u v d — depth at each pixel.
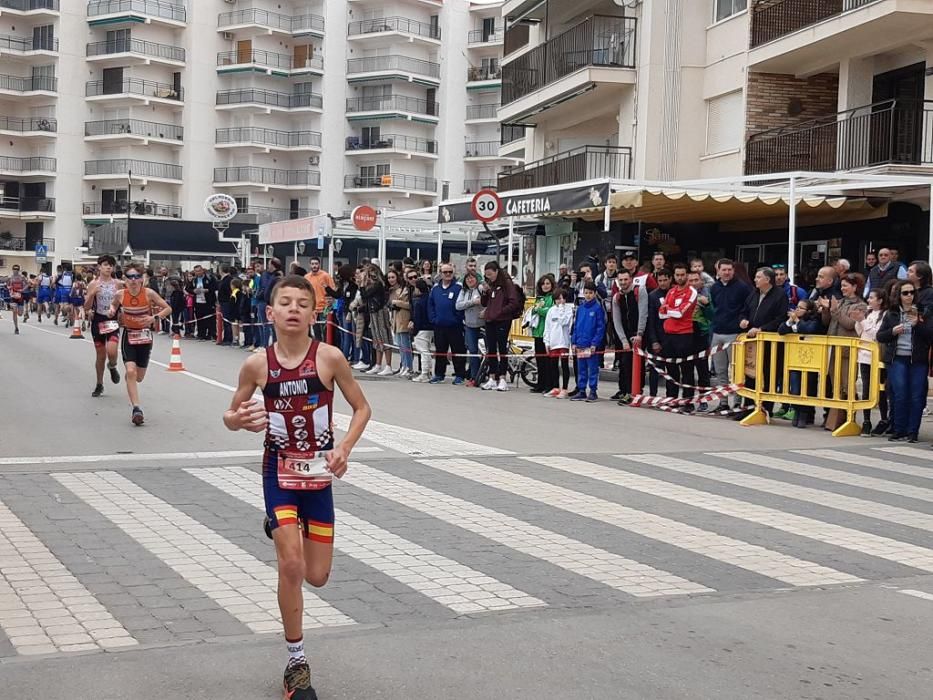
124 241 43.50
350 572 6.60
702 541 7.60
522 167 36.31
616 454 11.32
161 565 6.68
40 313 39.62
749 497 9.21
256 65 75.31
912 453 11.94
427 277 20.80
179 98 74.69
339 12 78.50
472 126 82.38
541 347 17.61
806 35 22.83
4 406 14.23
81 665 4.91
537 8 34.31
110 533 7.46
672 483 9.73
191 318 30.22
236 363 21.47
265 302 24.03
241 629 5.47
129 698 4.52
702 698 4.64
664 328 15.22
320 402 4.65
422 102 80.38
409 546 7.26
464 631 5.50
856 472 10.63
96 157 74.38
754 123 25.62
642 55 28.36
